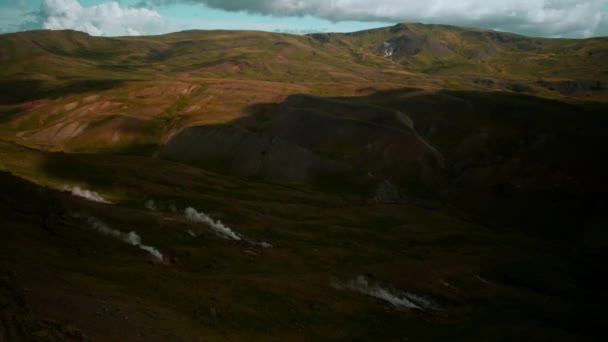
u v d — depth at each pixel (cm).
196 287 4616
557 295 7706
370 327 4919
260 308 4534
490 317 6141
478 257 8831
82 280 3878
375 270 6775
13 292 3050
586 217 11994
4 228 4606
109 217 6147
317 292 5388
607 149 14512
